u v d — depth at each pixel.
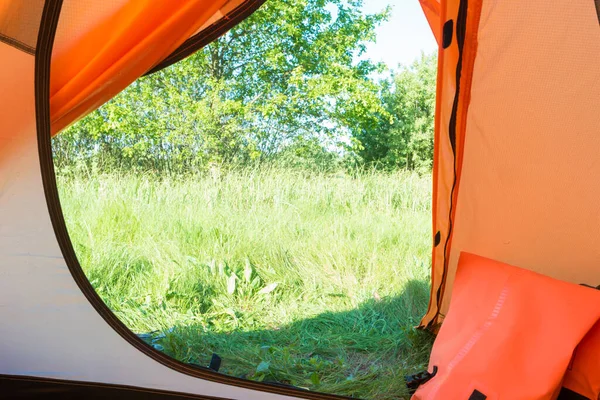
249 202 4.67
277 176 5.38
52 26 1.37
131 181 5.05
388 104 7.57
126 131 6.21
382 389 1.93
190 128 6.48
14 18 1.35
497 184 1.98
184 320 2.42
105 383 1.60
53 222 1.47
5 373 1.57
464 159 1.99
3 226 1.46
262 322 2.49
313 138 7.04
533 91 1.77
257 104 6.97
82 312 1.55
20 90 1.39
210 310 2.59
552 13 1.64
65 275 1.51
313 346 2.26
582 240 1.91
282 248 3.39
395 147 7.49
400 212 4.77
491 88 1.81
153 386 1.62
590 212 1.86
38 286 1.52
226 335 2.33
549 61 1.71
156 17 1.58
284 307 2.65
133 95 6.49
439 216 2.12
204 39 2.03
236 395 1.64
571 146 1.81
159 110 6.49
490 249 2.09
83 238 3.53
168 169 6.15
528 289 1.64
